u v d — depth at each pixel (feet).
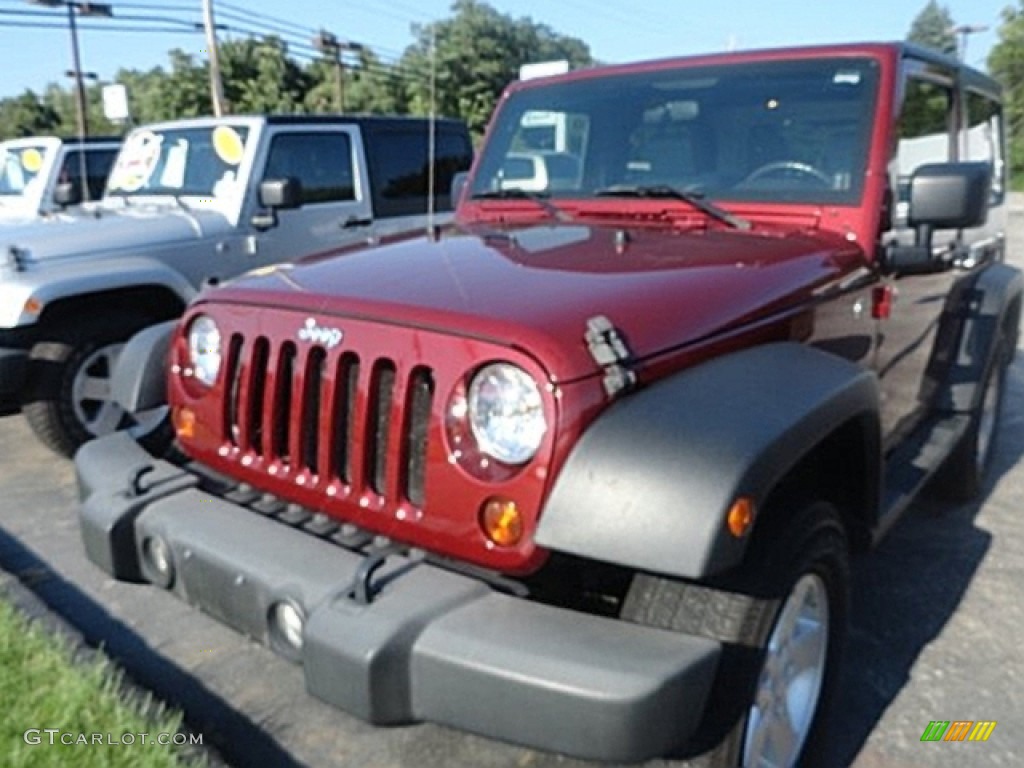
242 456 8.13
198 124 20.94
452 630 6.03
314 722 9.11
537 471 6.19
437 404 6.62
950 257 12.35
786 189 10.11
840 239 9.57
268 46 101.14
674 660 5.84
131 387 9.54
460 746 8.73
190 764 7.80
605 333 6.43
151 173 21.45
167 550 7.55
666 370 6.70
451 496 6.56
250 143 19.84
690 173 10.84
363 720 6.07
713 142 10.71
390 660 5.98
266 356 7.91
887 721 9.14
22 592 10.87
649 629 6.15
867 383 7.40
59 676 8.77
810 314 8.27
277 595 6.66
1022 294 15.84
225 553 7.07
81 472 8.66
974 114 14.12
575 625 6.07
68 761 7.52
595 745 5.72
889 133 9.81
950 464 14.20
